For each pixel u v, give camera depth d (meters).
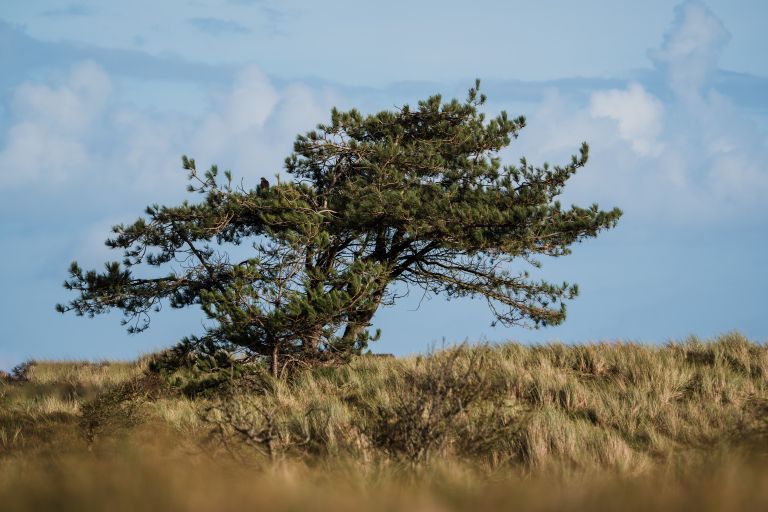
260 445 24.53
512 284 53.75
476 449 25.33
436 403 25.14
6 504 14.85
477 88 55.97
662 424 31.88
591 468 23.14
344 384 42.72
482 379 26.84
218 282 50.88
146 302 50.28
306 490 16.45
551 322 52.97
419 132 55.69
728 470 17.70
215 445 25.27
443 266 54.94
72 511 14.30
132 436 29.97
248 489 15.66
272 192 50.25
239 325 45.69
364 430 26.61
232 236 52.84
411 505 14.86
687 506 14.45
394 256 54.22
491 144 54.88
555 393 36.59
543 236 50.12
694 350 45.78
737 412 29.70
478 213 49.38
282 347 47.59
